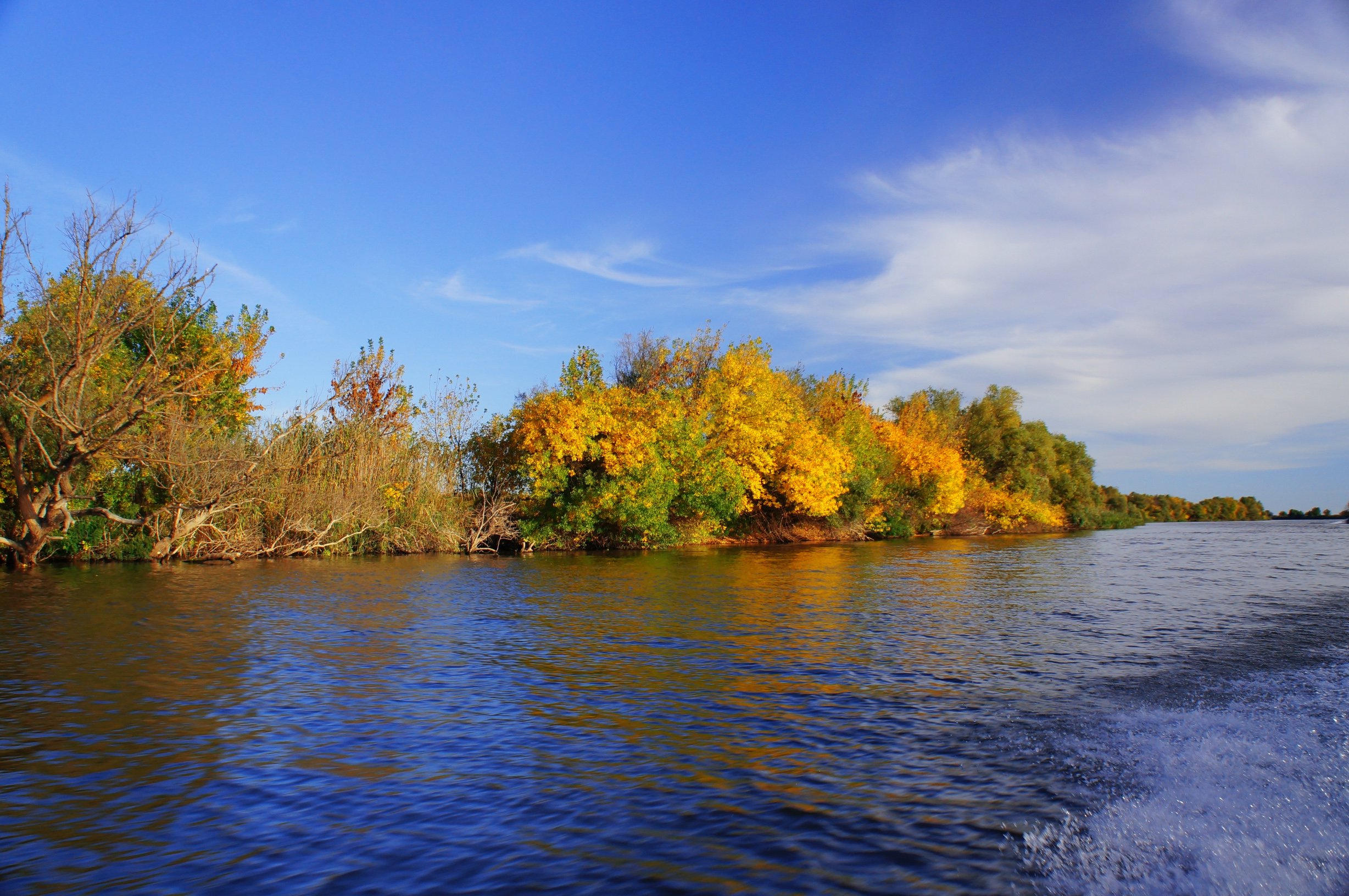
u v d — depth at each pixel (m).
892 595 17.47
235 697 8.30
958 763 6.37
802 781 5.97
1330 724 7.39
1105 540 48.47
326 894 4.26
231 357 30.19
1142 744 6.80
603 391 35.28
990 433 68.94
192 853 4.75
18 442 21.52
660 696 8.48
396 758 6.48
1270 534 58.06
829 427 49.44
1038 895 4.26
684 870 4.53
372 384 36.00
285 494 27.44
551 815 5.32
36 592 16.72
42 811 5.38
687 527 39.78
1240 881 4.43
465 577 21.22
